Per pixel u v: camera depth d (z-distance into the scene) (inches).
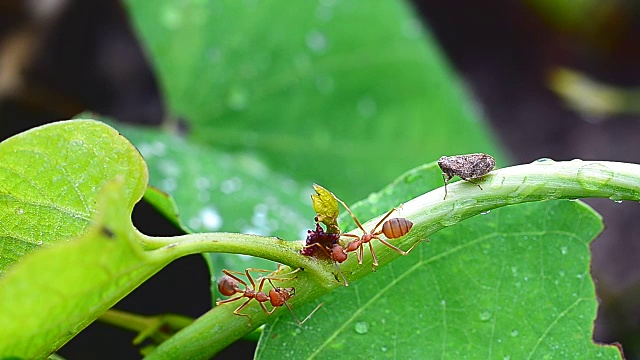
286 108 10.0
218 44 10.0
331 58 10.2
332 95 10.1
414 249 7.7
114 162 7.1
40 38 11.3
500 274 7.7
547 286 7.7
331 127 10.0
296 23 10.2
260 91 9.9
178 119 9.8
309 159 9.9
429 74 10.3
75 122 7.0
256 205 9.2
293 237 8.9
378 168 9.9
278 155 9.8
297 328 7.6
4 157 7.0
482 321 7.7
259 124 9.9
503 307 7.7
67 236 7.3
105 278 6.9
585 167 7.5
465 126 10.2
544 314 7.7
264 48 10.0
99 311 7.1
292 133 9.9
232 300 7.5
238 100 9.9
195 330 7.5
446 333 7.7
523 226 7.8
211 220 8.9
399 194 7.7
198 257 10.8
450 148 10.1
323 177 9.8
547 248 7.8
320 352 7.6
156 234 10.4
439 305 7.7
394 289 7.7
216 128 9.8
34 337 6.9
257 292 7.5
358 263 7.5
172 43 9.9
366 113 10.1
